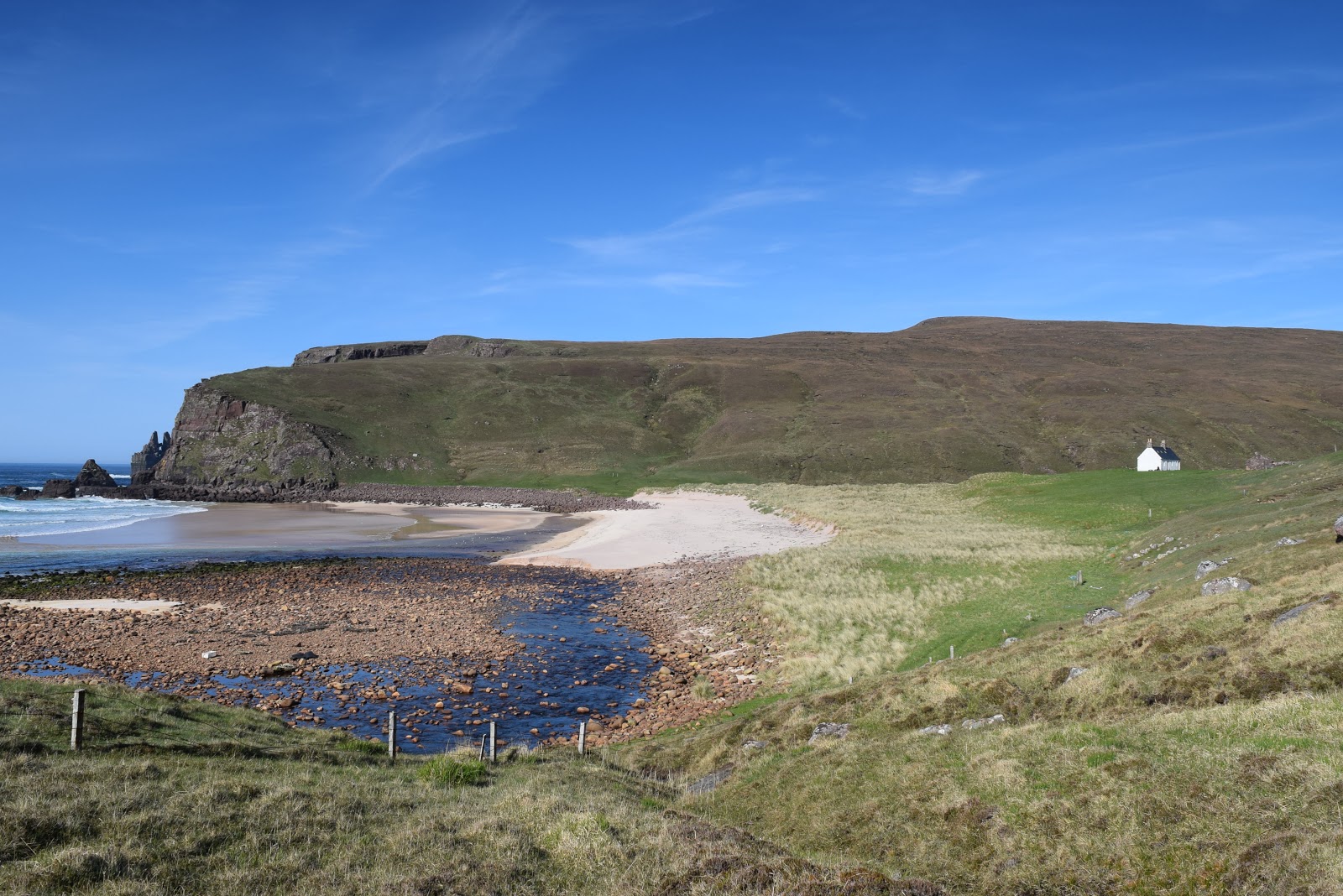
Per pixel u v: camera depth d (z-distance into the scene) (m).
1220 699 16.33
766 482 135.62
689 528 77.69
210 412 158.25
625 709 28.66
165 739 17.48
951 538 54.28
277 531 82.50
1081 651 22.14
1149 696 17.48
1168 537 43.25
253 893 10.63
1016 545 50.34
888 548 49.97
